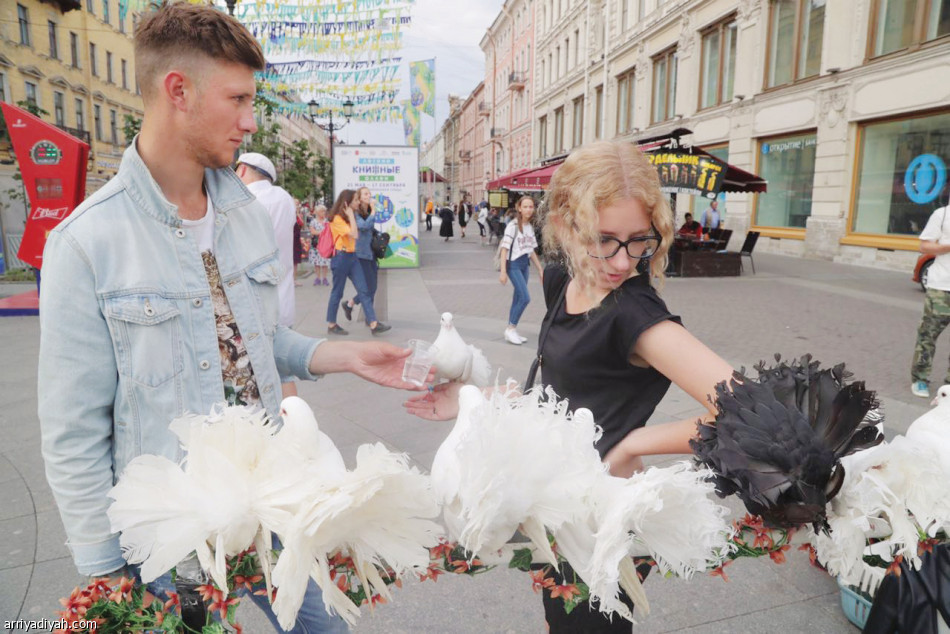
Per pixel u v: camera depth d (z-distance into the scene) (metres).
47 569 2.70
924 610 1.56
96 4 29.70
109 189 1.26
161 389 1.27
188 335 1.32
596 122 29.80
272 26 10.23
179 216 1.33
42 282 1.21
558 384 1.44
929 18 12.28
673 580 2.64
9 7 24.08
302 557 0.85
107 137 31.25
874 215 14.11
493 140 52.81
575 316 1.41
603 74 27.88
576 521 0.94
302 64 11.27
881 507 0.94
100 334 1.21
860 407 0.96
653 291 1.33
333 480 0.89
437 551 1.04
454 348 1.72
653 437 1.30
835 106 14.60
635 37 24.27
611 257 1.27
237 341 1.45
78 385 1.18
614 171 1.25
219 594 0.97
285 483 0.91
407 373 1.62
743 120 18.03
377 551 0.91
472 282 12.26
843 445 0.96
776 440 0.91
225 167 1.42
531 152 41.94
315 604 1.42
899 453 0.99
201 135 1.27
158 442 1.27
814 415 0.99
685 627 2.37
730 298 9.75
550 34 36.41
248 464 0.97
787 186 16.89
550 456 0.92
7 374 5.77
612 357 1.34
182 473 0.93
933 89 12.09
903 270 13.02
